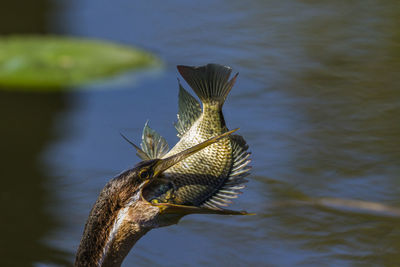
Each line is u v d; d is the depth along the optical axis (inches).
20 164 417.4
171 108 480.7
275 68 531.5
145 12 655.8
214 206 220.7
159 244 346.3
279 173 404.2
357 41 588.7
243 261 329.1
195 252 338.0
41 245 344.5
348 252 332.5
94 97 497.7
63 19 644.7
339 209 370.6
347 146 429.7
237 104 478.9
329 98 486.9
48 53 563.8
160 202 225.6
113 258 235.3
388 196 375.2
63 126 464.8
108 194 232.4
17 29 624.1
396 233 347.9
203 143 220.5
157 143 240.2
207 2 692.7
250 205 377.1
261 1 705.6
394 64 539.2
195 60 541.0
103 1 688.4
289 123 454.9
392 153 417.7
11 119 477.1
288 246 339.9
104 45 581.9
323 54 560.4
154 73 529.0
